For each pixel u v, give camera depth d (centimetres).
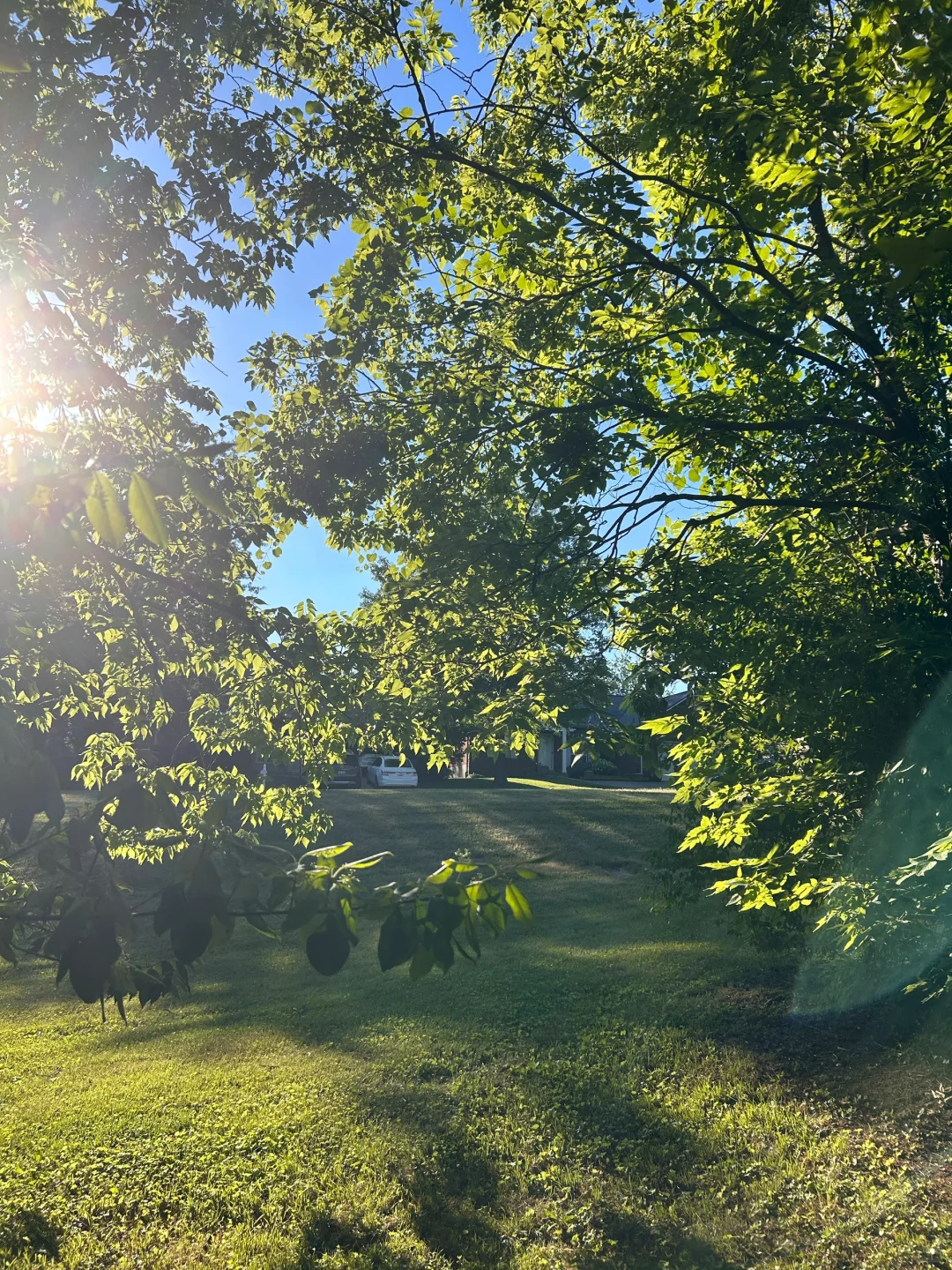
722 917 1546
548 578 890
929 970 794
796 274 817
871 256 647
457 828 2538
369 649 998
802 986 1137
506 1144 807
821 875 770
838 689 730
